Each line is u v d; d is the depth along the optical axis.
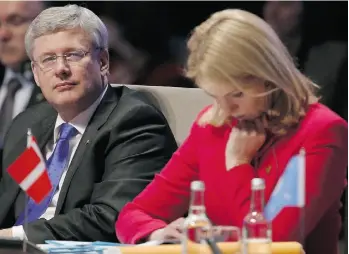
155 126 10.85
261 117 8.87
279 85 8.52
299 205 7.81
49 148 11.13
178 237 8.69
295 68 8.74
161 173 9.73
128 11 15.20
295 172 7.85
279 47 8.55
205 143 9.40
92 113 10.93
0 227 11.30
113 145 10.72
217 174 9.16
